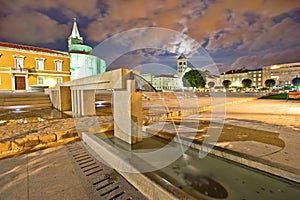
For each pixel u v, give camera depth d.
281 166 2.34
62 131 4.04
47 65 25.66
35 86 21.44
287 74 56.25
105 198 1.86
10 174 2.35
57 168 2.55
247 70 68.88
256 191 2.08
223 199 1.95
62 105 8.75
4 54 21.83
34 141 3.56
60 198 1.84
